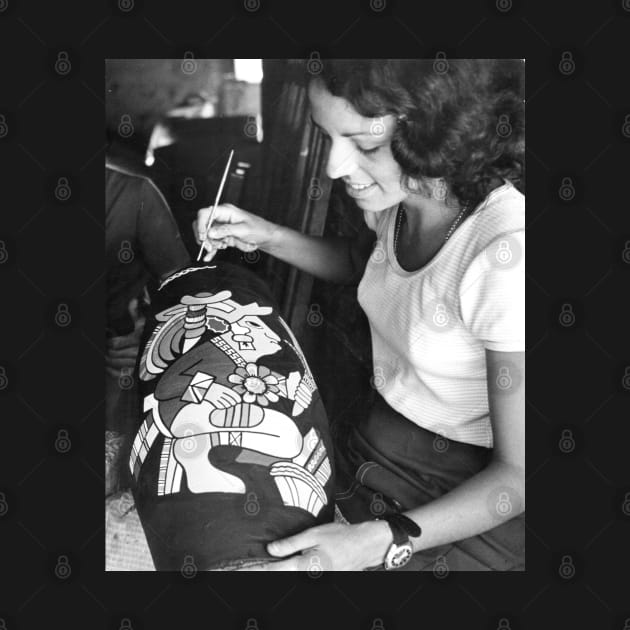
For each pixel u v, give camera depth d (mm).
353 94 1245
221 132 1588
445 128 1247
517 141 1308
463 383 1346
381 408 1445
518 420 1245
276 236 1589
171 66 1554
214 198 1608
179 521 1143
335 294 1583
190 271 1532
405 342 1354
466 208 1310
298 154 1592
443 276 1301
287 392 1270
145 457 1213
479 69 1263
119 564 1370
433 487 1375
